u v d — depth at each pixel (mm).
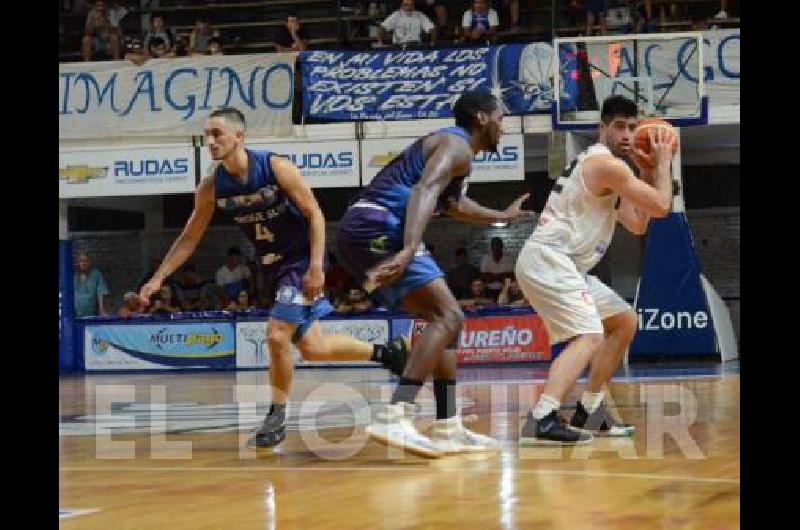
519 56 19297
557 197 7801
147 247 25422
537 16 22703
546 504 5020
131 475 6551
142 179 20578
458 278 21391
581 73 17906
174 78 20438
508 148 19328
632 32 20750
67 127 20672
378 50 19844
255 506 5234
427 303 7113
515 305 20297
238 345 21594
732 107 18625
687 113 17703
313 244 7758
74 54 22281
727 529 4273
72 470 6855
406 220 6836
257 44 22531
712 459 6516
